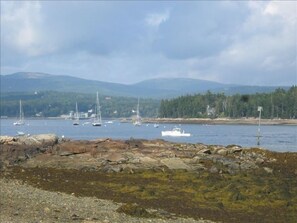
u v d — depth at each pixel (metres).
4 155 47.19
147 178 37.16
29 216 23.56
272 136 129.62
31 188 33.28
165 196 30.83
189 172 39.28
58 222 22.23
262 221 24.89
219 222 24.28
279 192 31.20
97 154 45.97
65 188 33.69
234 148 48.59
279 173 39.34
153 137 139.75
